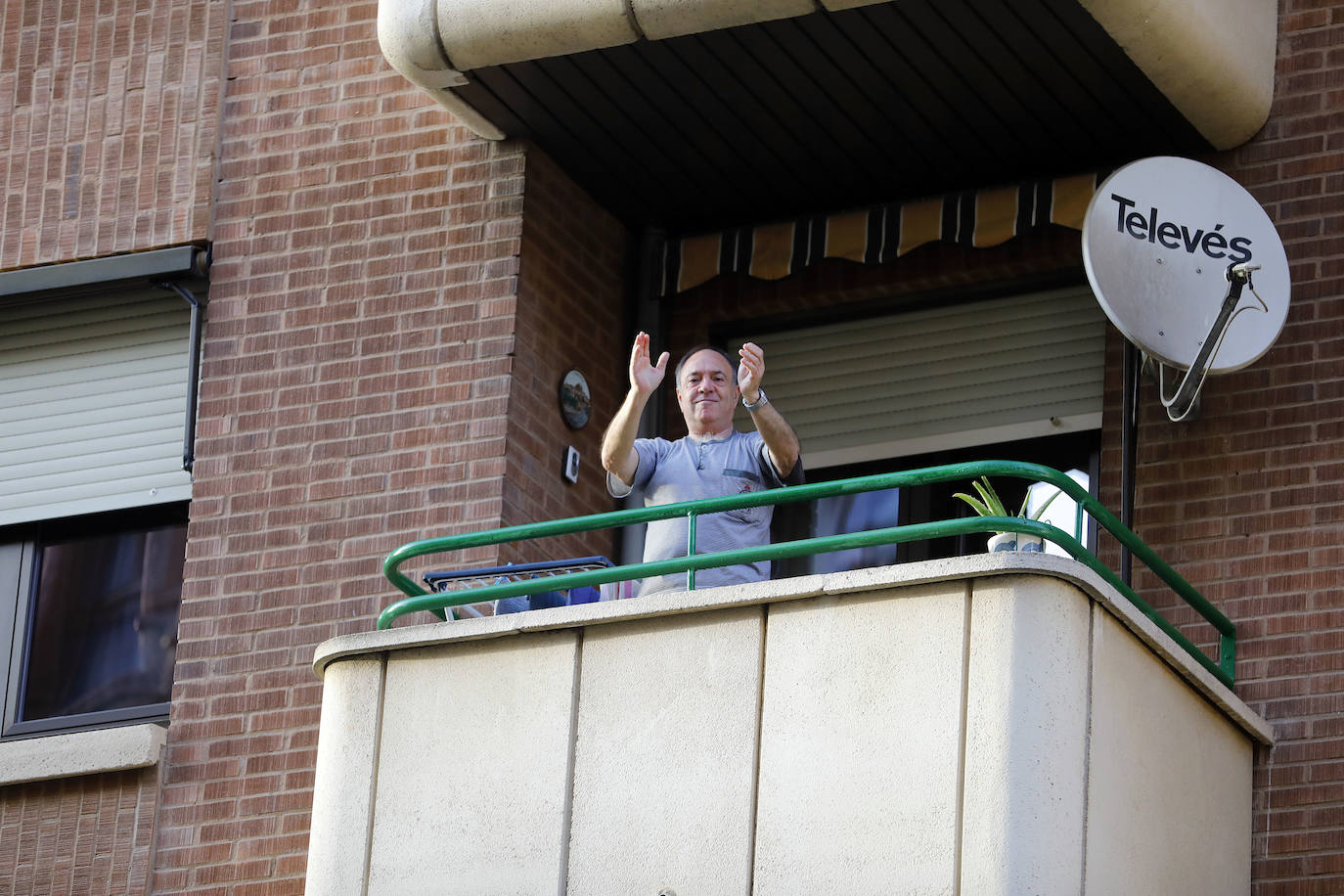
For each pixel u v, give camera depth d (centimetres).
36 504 1717
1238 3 1528
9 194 1766
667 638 1327
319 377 1645
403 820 1355
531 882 1312
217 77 1748
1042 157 1609
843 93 1562
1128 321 1447
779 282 1691
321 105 1719
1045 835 1220
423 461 1595
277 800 1546
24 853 1580
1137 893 1274
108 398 1725
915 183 1650
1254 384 1507
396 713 1380
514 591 1365
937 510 1616
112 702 1659
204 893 1536
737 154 1636
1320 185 1530
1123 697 1295
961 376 1639
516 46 1534
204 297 1711
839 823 1252
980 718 1241
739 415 1694
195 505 1641
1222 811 1375
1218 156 1570
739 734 1291
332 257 1673
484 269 1630
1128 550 1500
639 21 1498
